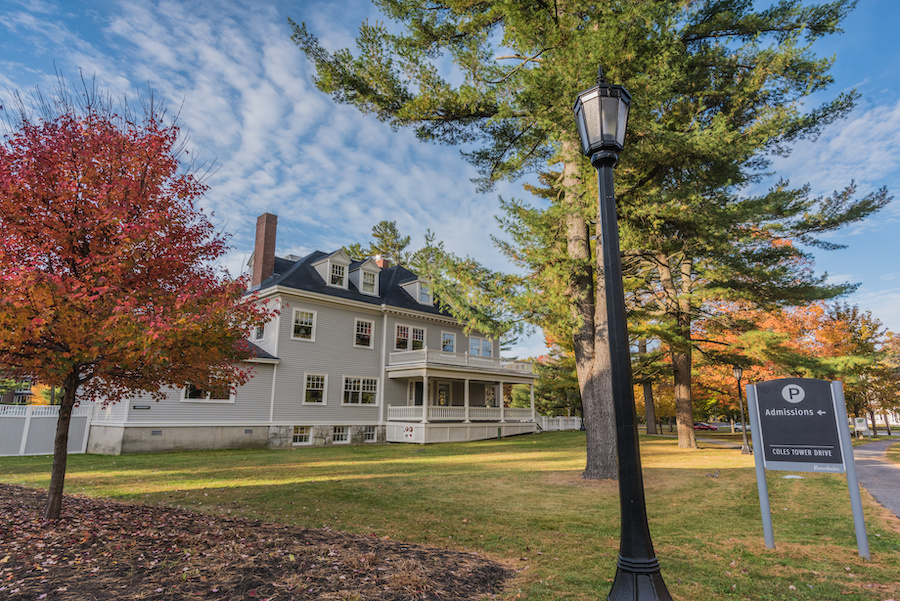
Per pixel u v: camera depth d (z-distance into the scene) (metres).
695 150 10.27
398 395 27.31
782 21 12.12
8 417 17.58
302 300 23.88
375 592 4.04
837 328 25.20
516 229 10.96
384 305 26.88
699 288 17.56
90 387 7.28
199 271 7.26
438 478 11.95
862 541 5.72
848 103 12.42
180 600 3.62
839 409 6.05
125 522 6.11
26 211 5.91
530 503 8.95
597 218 10.99
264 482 11.13
